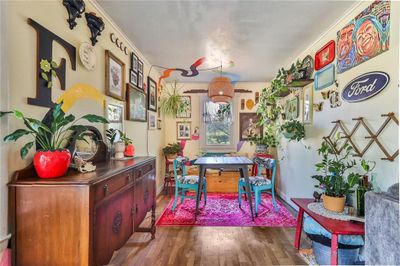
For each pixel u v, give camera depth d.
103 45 2.22
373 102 1.83
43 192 1.24
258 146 4.52
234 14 2.17
